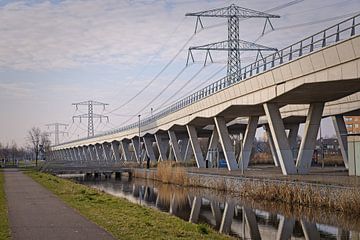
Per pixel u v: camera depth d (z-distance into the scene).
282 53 34.88
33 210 19.86
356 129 107.19
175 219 19.42
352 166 36.75
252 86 39.81
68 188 34.03
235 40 55.31
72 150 197.62
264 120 69.44
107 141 122.25
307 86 31.11
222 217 25.78
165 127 74.62
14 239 12.75
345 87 31.44
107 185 54.75
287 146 38.22
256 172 45.59
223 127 51.72
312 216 24.36
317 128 37.88
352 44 26.27
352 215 24.05
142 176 68.88
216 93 48.81
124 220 16.91
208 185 43.97
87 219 16.91
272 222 23.36
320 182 27.92
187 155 86.12
